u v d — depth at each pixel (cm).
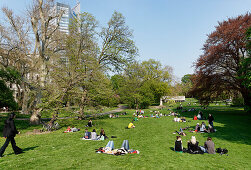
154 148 1152
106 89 2267
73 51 2283
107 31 3075
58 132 1786
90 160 869
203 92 3500
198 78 3478
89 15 2533
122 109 5794
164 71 7300
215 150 1130
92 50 2397
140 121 2725
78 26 2498
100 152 1023
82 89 2314
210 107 5100
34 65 2816
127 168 762
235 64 3138
